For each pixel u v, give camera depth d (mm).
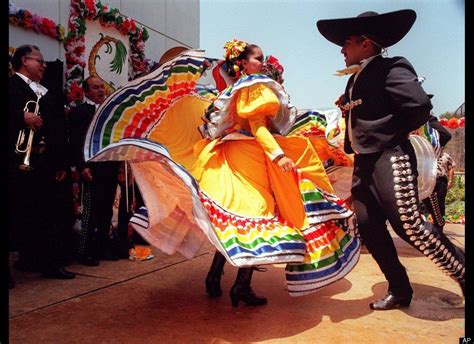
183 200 3066
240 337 2656
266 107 2912
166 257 4734
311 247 3055
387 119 3010
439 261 2992
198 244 3330
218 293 3416
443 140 5027
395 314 3090
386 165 3025
